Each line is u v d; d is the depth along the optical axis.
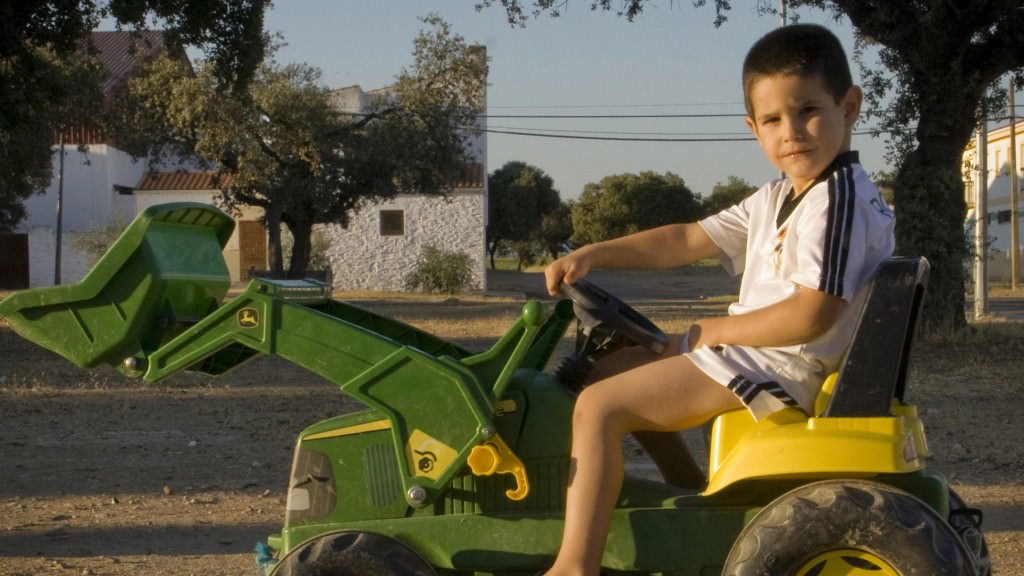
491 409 3.48
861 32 17.08
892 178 17.75
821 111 3.38
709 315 25.14
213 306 3.97
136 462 8.19
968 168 18.97
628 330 3.54
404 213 43.00
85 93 28.77
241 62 20.00
